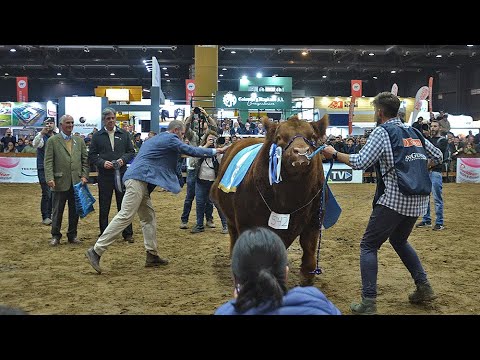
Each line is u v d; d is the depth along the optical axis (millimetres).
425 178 4363
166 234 8883
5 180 20125
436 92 45750
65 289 5301
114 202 14172
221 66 43969
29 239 8305
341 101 33250
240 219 4945
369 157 4320
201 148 6141
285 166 4230
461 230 9242
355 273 6055
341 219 10828
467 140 22703
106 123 7719
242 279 1879
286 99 24375
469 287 5434
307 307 1881
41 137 9539
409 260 4762
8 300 4879
